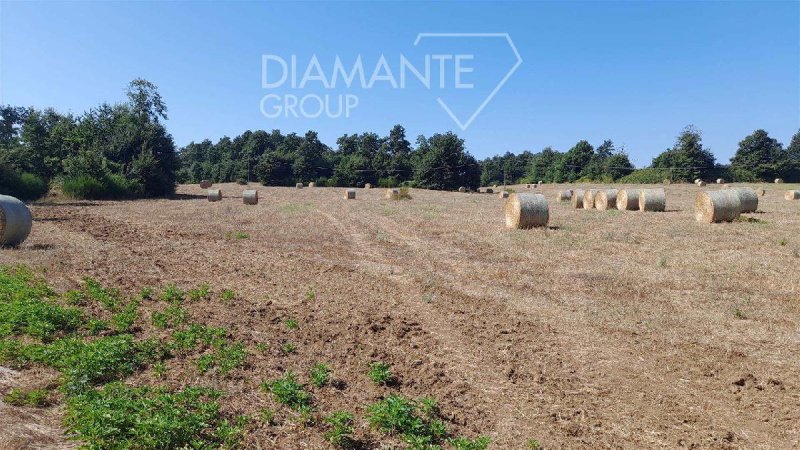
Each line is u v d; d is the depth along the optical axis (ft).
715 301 36.88
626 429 20.10
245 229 79.05
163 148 185.37
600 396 22.85
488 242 64.69
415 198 172.76
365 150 403.34
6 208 53.47
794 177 301.02
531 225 76.89
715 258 51.31
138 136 179.32
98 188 150.92
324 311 35.27
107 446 16.01
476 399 22.61
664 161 305.12
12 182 132.67
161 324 29.99
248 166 340.18
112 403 18.03
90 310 32.19
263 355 26.55
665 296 38.60
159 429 16.31
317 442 18.13
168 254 55.47
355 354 27.61
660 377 24.62
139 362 24.18
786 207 111.75
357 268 50.24
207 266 49.62
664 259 50.96
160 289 39.65
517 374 25.12
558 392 23.22
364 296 39.55
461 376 24.95
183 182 318.45
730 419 20.79
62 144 165.37
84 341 26.35
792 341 28.73
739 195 93.25
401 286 42.86
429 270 49.21
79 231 71.20
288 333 30.53
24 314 28.14
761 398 22.40
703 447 18.84
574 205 122.31
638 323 32.37
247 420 18.95
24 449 15.69
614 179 312.09
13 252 49.73
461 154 305.12
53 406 19.43
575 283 43.11
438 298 38.83
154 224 84.23
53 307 29.50
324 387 23.11
